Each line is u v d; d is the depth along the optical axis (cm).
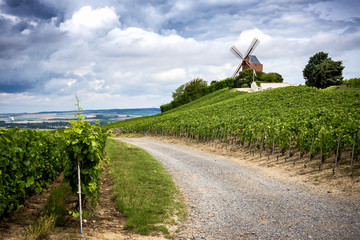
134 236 538
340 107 2203
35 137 799
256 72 9362
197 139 2883
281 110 2706
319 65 7219
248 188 1011
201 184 1090
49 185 909
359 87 4097
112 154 1594
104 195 814
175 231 604
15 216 585
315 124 1630
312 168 1202
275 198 863
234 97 5975
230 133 2372
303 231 587
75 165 609
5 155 569
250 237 573
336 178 995
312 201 801
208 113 4009
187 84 9931
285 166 1346
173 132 3516
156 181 1060
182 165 1521
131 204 727
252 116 2628
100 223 597
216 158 1827
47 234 477
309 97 3362
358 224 596
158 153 2045
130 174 1085
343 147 1225
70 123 609
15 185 612
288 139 1540
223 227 638
